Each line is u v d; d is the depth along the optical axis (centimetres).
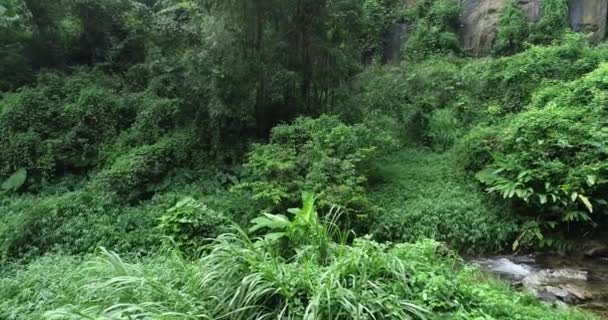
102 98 938
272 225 448
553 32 1239
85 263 466
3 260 570
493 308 367
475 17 1420
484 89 1091
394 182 842
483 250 697
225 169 835
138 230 656
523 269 631
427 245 450
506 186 725
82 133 902
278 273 348
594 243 684
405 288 360
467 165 850
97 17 1132
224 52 818
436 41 1422
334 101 909
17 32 1032
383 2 1628
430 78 1135
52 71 1057
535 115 802
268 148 754
